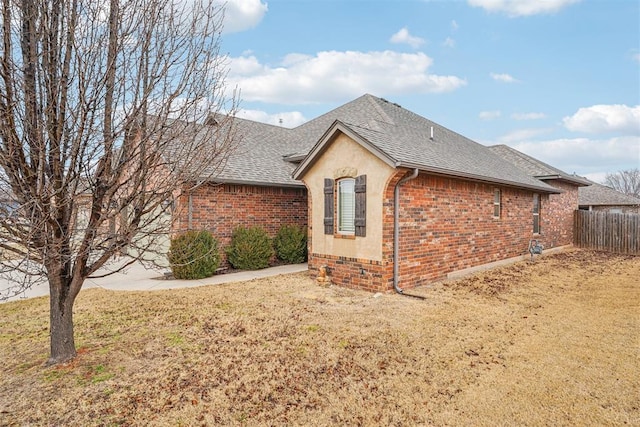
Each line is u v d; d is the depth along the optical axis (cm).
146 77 441
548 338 584
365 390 418
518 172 1645
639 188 5838
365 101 1616
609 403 391
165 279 1051
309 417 365
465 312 721
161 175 495
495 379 445
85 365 468
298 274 1123
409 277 916
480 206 1192
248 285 963
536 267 1294
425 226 962
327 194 998
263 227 1323
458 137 1697
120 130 418
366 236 900
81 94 384
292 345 543
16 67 363
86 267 473
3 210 361
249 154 1445
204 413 369
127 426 346
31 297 842
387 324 640
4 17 357
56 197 401
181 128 491
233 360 491
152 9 445
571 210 2014
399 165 812
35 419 355
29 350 522
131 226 455
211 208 1166
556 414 371
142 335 580
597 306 780
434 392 414
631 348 542
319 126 1689
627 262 1463
